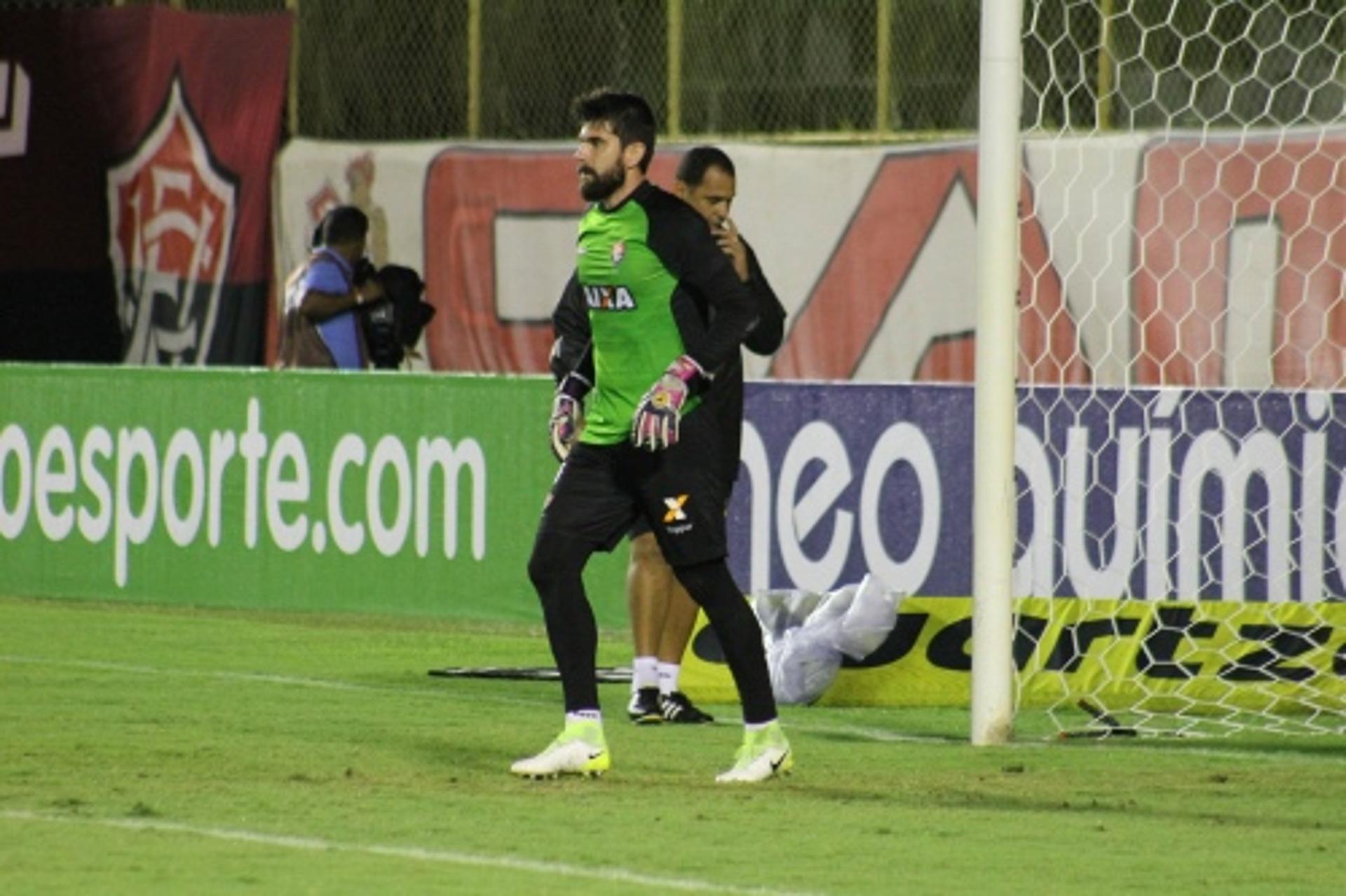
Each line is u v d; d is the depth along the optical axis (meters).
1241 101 55.06
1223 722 33.00
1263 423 36.38
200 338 63.19
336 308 53.00
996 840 23.02
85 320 64.69
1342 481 36.38
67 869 20.69
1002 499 30.83
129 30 63.91
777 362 58.03
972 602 33.72
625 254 26.23
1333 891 20.53
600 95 26.62
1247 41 55.06
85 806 24.31
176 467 47.91
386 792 25.58
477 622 44.31
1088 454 36.69
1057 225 50.19
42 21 65.00
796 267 57.88
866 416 38.72
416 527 44.94
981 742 30.86
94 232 64.56
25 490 49.97
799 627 35.25
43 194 65.06
